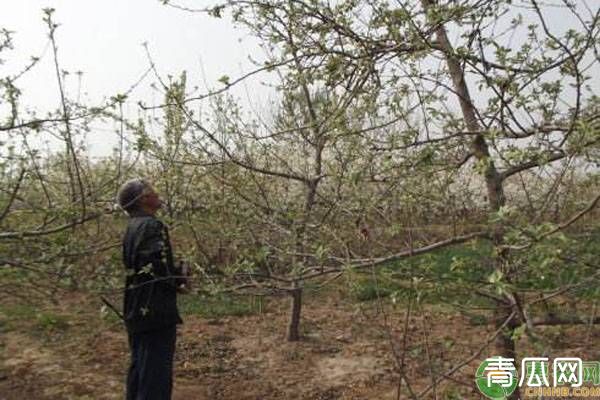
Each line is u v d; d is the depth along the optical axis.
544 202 2.40
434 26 2.55
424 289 2.58
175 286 3.80
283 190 4.57
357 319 6.17
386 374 4.82
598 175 2.69
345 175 2.95
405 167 2.76
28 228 3.88
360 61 2.79
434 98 2.70
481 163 2.35
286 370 5.15
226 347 5.78
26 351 5.71
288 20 3.05
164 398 3.83
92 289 3.68
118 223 4.84
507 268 2.26
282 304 7.31
